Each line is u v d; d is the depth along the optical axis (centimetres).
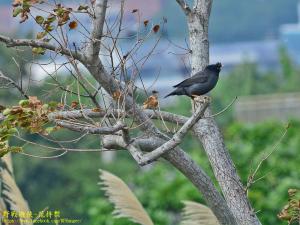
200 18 1504
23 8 1280
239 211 1417
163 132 1507
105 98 1420
